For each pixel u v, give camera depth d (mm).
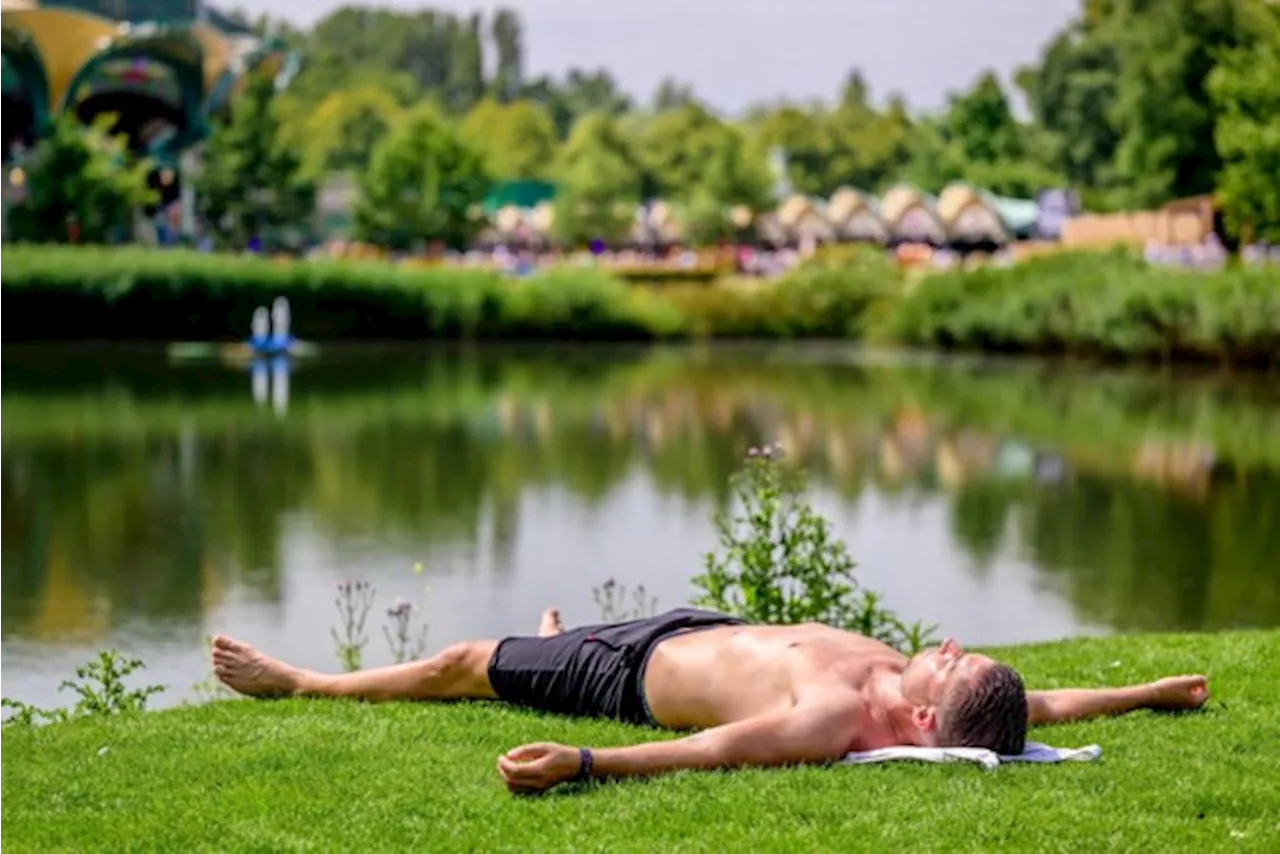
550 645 8773
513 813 7051
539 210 123938
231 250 96938
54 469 28359
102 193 75750
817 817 6930
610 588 16703
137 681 14188
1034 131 152250
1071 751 7809
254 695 9242
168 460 29609
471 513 23922
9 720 10000
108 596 18016
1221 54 62219
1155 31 88000
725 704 8141
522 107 196125
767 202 120812
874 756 7656
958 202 106062
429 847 6695
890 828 6781
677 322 66062
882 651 8172
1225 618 17203
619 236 117062
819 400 41719
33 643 15781
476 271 65562
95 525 22781
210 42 85250
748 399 41906
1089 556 20750
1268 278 50719
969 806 7012
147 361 51875
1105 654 10977
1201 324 51438
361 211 112438
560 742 8203
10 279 58562
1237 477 28047
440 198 112375
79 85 76625
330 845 6742
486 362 53969
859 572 19656
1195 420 37156
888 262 69250
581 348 61844
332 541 21547
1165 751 7953
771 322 67375
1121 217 87375
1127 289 54219
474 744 8188
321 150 199750
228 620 16875
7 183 77312
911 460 30234
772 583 13055
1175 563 20328
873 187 188625
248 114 104188
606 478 27625
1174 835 6746
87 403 39406
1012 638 16219
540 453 30969
